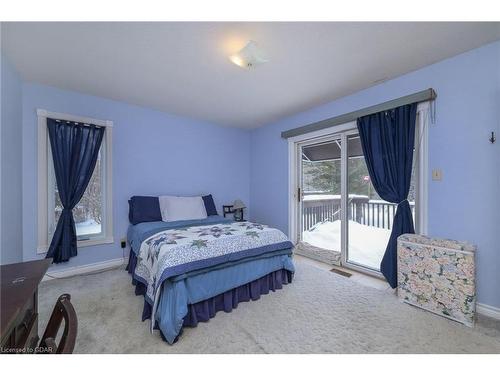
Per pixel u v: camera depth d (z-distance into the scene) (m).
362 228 2.92
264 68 2.24
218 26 1.64
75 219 2.82
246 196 4.59
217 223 3.05
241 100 3.07
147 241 2.24
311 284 2.51
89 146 2.82
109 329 1.71
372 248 2.83
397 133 2.38
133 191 3.24
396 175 2.39
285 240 2.46
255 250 2.17
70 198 2.66
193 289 1.77
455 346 1.53
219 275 1.94
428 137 2.21
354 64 2.17
